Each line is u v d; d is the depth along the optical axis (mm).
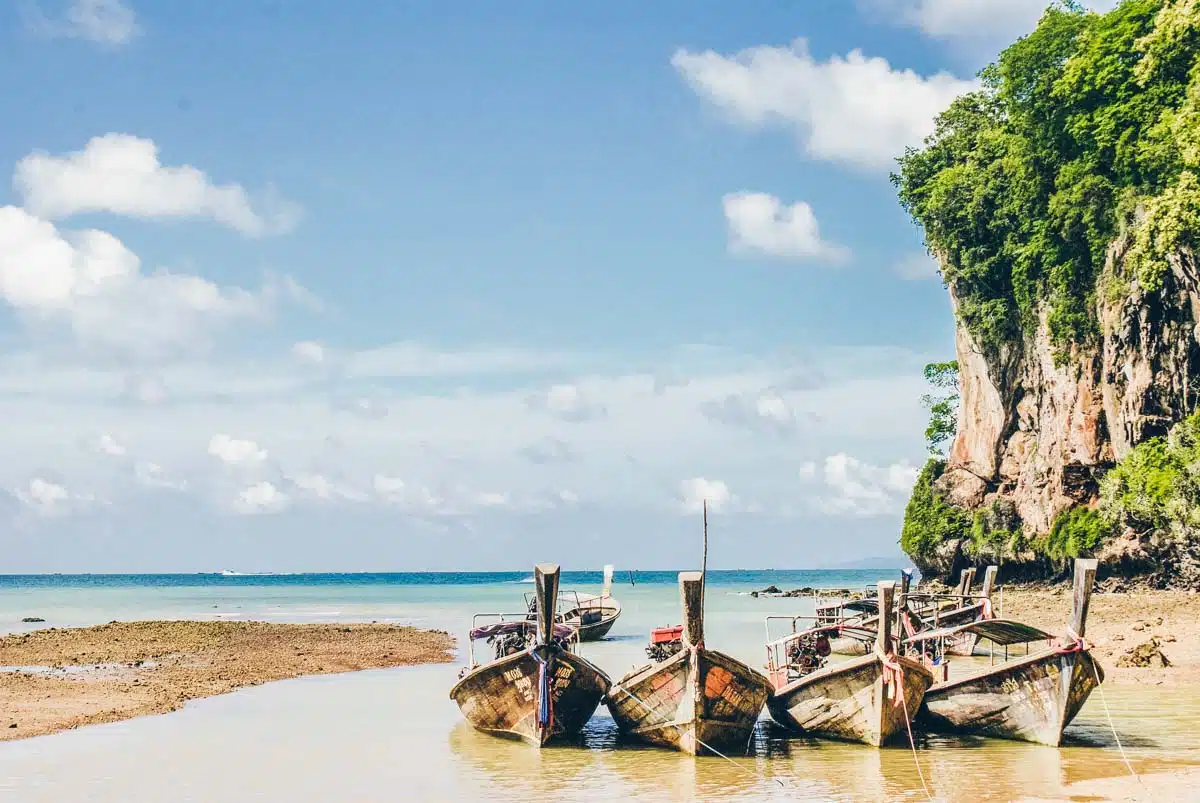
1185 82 44125
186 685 29859
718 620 56375
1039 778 16953
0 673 31047
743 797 16156
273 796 16750
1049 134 54156
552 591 19547
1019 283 60281
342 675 32906
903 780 17047
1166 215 39125
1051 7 55688
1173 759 18266
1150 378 49969
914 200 69125
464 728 22906
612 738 21156
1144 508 49562
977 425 68562
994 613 31984
